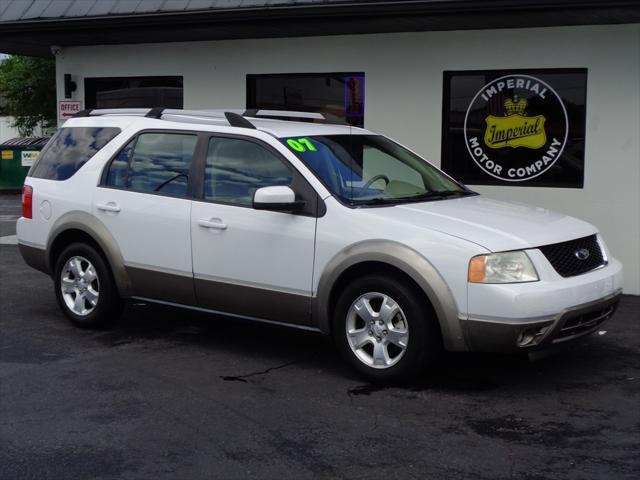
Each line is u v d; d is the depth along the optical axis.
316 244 6.07
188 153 6.89
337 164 6.49
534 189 9.45
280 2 9.31
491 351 5.56
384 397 5.71
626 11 8.09
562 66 9.18
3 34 11.23
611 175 9.08
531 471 4.51
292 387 5.95
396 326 5.83
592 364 6.49
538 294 5.45
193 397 5.74
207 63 11.22
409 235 5.72
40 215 7.72
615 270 6.14
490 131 9.67
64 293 7.64
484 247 5.52
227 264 6.52
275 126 6.83
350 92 10.41
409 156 7.24
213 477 4.45
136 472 4.52
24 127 32.22
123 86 12.11
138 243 7.03
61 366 6.46
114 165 7.30
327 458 4.69
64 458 4.71
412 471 4.51
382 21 9.12
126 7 10.32
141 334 7.43
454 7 8.39
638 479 4.41
